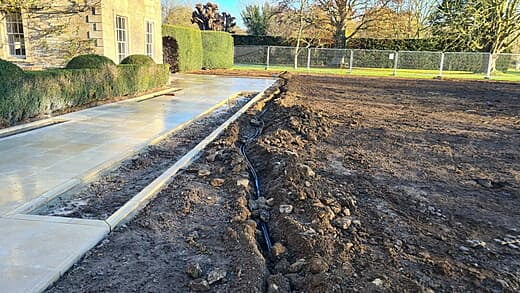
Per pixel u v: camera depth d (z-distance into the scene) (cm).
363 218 324
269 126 727
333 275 223
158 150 554
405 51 2512
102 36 1182
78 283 229
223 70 2323
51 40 1184
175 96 1120
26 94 686
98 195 388
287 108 834
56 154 503
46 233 285
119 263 252
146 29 1488
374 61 2589
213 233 297
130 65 1064
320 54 2664
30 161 470
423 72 2483
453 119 862
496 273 245
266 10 3556
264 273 239
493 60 2364
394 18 2727
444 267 246
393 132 697
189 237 287
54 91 764
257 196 392
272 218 331
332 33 2822
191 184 403
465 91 1494
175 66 1978
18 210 327
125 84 1030
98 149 532
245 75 2022
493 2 2386
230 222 316
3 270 236
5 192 369
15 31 1180
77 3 1157
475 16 2458
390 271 240
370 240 285
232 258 259
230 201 362
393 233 298
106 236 290
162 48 1780
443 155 545
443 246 280
